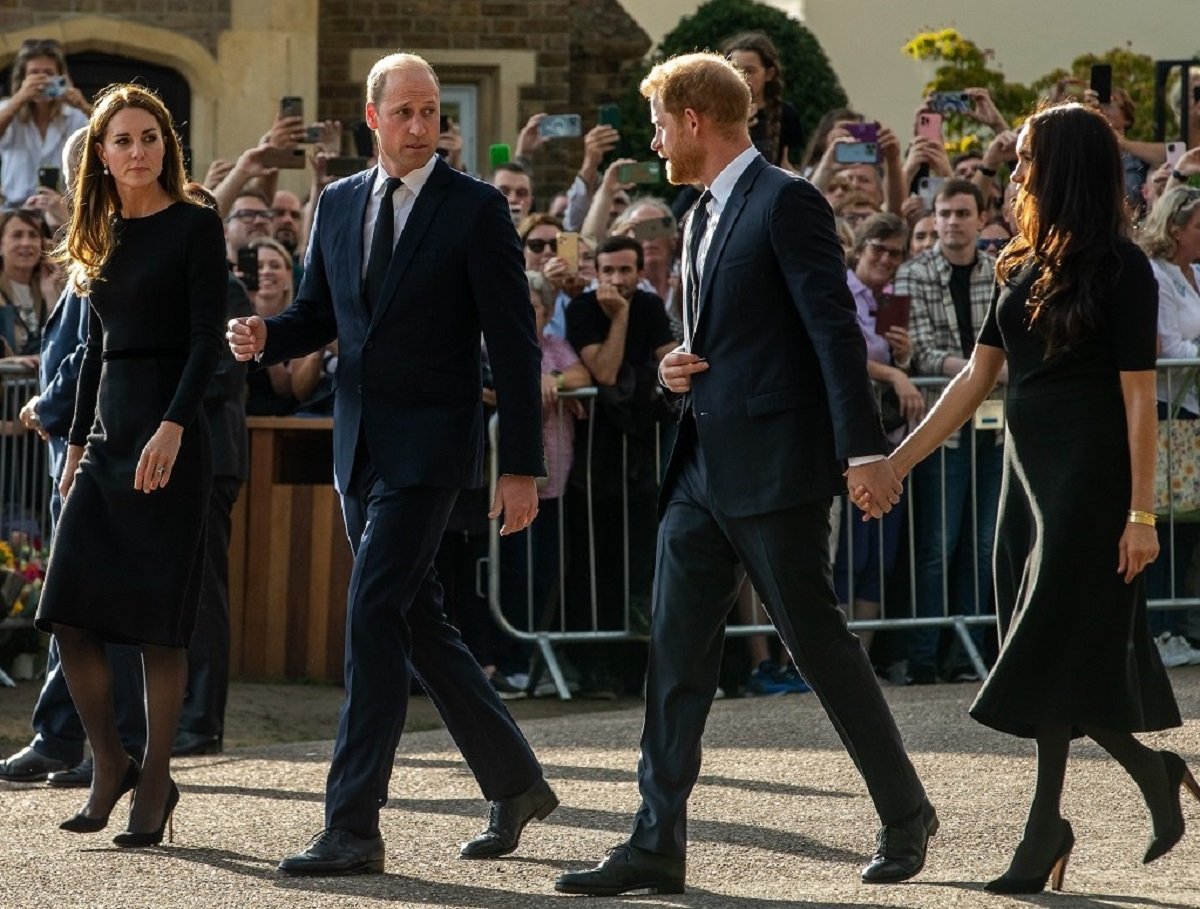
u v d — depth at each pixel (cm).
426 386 969
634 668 1692
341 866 938
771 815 1097
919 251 1806
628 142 3111
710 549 917
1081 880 925
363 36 3045
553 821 1093
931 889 895
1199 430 1661
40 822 1103
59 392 1260
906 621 1653
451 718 1000
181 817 1114
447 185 985
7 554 1644
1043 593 894
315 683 1716
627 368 1641
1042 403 897
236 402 1392
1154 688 912
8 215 1712
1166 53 3303
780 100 1748
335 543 1716
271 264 1686
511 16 3073
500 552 1655
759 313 895
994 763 1230
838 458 873
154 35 2753
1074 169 884
